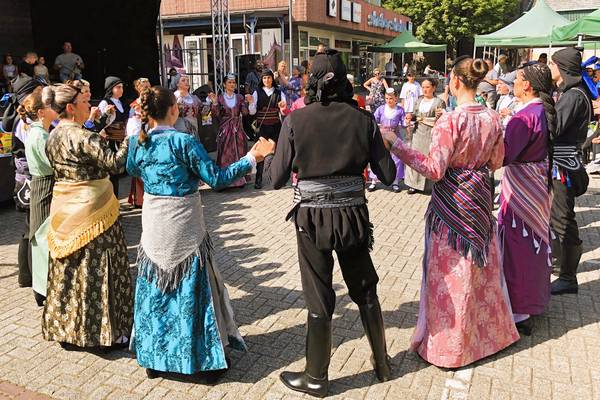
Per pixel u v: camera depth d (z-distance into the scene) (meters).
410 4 34.16
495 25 32.59
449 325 3.06
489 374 3.09
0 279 4.57
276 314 3.88
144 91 2.82
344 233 2.67
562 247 4.14
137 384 3.04
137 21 11.98
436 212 3.08
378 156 2.71
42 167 3.70
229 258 5.03
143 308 2.94
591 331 3.58
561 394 2.90
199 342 2.95
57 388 3.00
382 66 32.78
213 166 2.79
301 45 20.53
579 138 4.02
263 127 7.94
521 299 3.44
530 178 3.38
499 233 3.51
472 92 2.98
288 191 7.83
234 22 17.12
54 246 3.19
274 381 3.05
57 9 12.99
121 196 7.61
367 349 3.38
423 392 2.93
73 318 3.25
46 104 3.23
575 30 9.78
